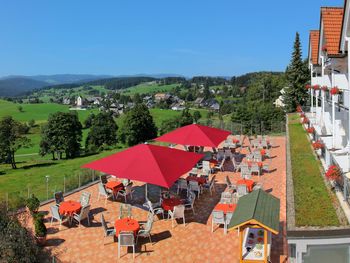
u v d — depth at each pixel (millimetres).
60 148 60250
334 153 13133
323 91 19953
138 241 12234
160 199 15195
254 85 96812
